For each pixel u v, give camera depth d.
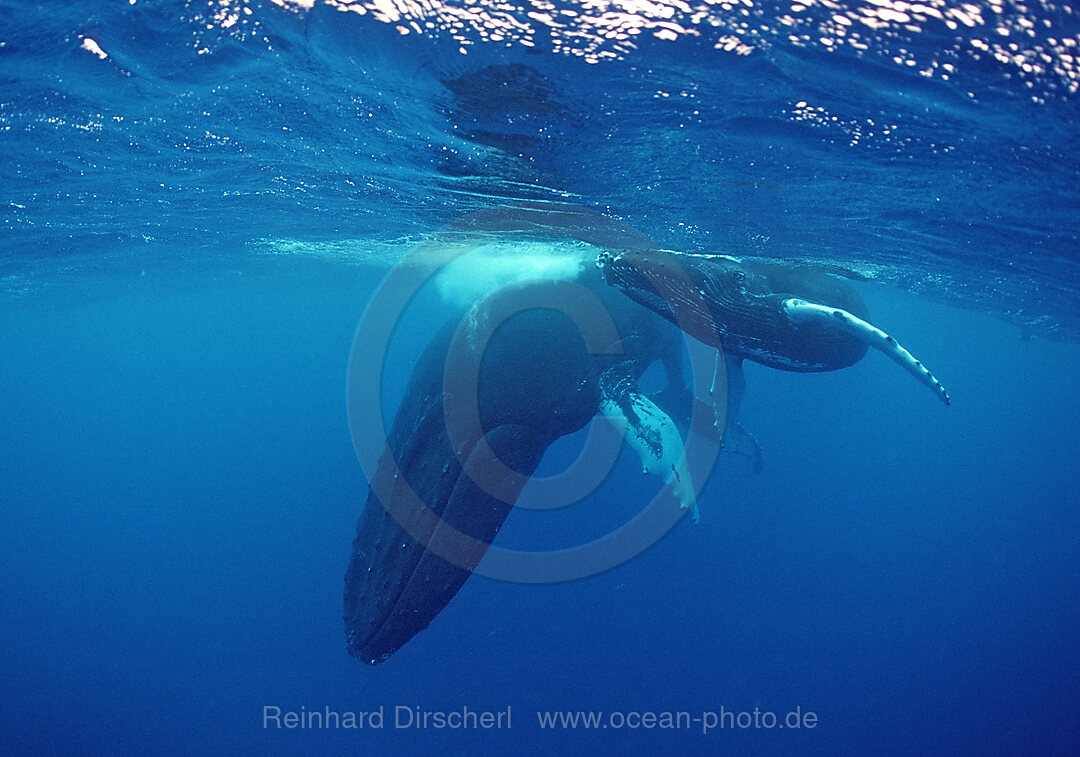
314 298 42.81
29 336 47.94
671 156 7.41
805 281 8.32
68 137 8.25
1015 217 8.66
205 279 29.70
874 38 4.72
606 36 5.00
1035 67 4.77
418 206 11.54
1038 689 23.95
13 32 5.49
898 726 20.69
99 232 15.42
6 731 21.52
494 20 4.95
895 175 7.45
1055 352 40.16
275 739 20.28
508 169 8.41
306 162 9.42
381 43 5.38
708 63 5.21
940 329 38.72
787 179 7.95
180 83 6.48
